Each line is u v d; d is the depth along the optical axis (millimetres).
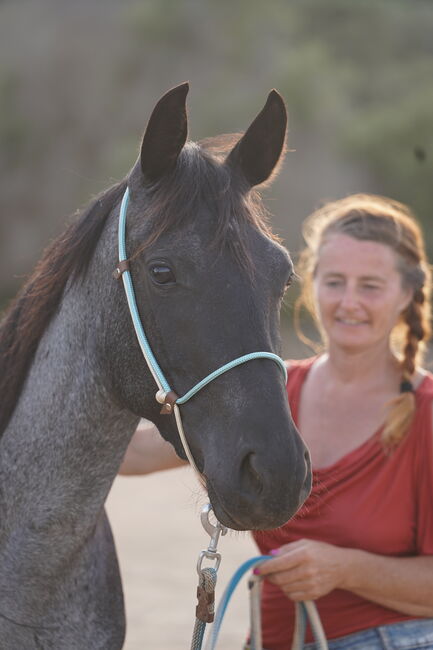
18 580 2666
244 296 2359
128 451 3420
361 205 3396
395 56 33250
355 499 3086
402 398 3100
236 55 31156
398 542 3076
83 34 32875
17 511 2684
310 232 3791
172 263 2375
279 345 2459
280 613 3170
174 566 7359
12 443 2717
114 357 2557
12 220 30797
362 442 3172
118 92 31781
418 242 3383
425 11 35438
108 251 2588
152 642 5672
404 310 3324
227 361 2326
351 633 3076
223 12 32062
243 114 28609
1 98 31656
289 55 29562
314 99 28609
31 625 2682
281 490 2211
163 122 2457
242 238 2408
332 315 3264
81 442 2656
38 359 2729
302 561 2881
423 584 2982
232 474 2260
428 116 27281
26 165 31328
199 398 2383
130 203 2555
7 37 33375
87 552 2787
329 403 3291
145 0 32562
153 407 2531
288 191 27672
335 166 28172
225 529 2625
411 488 3074
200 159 2518
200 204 2430
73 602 2746
